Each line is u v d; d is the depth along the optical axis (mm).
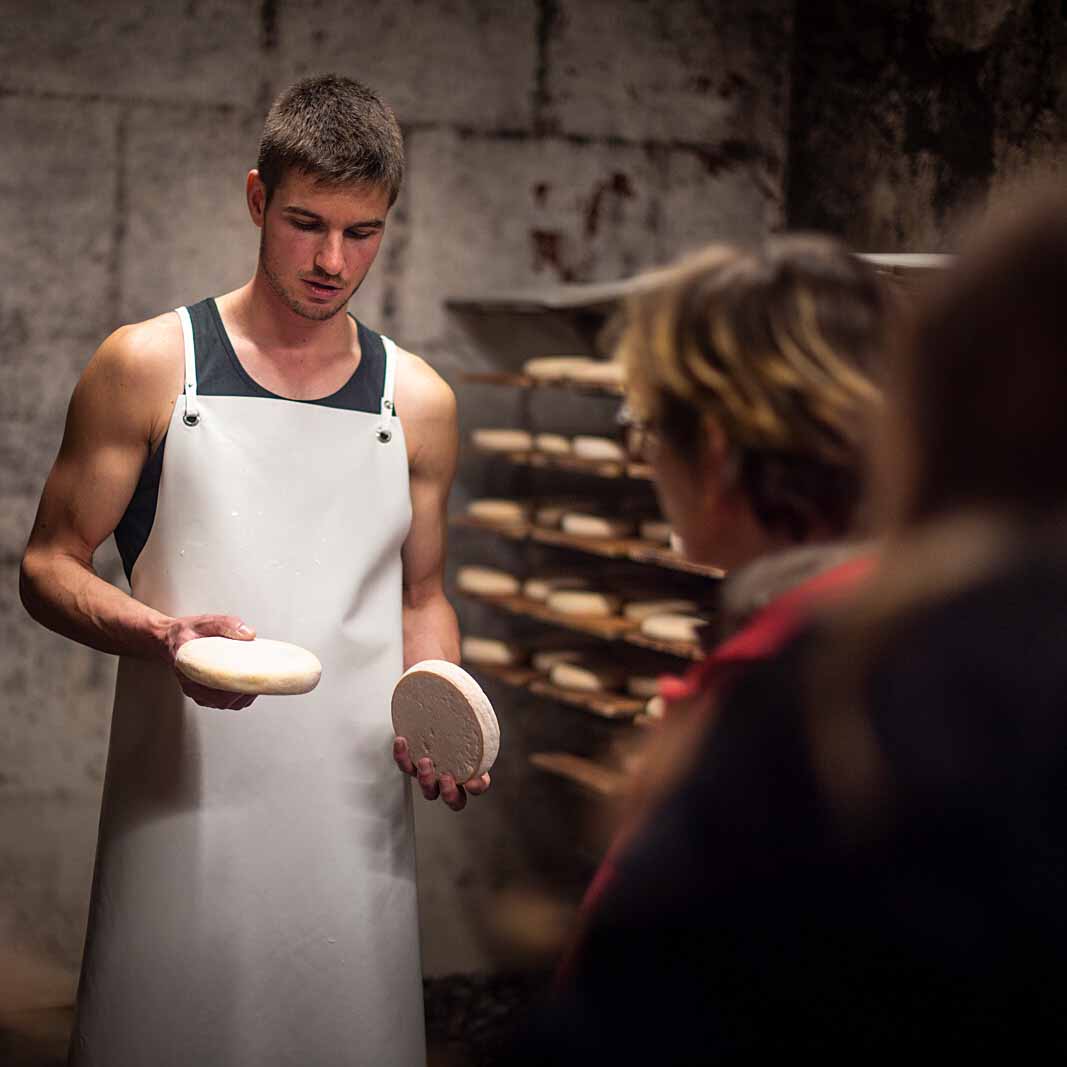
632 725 3299
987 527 633
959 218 3021
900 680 635
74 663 3328
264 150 1723
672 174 3676
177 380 1773
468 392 3617
